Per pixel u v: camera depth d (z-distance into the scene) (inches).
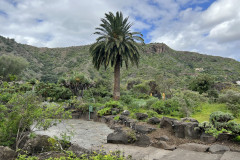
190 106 430.9
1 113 183.5
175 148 194.7
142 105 520.4
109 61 683.4
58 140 183.2
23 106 188.1
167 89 914.7
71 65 2600.9
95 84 842.2
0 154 142.2
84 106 529.7
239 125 199.2
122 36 665.6
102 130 337.4
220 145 178.2
